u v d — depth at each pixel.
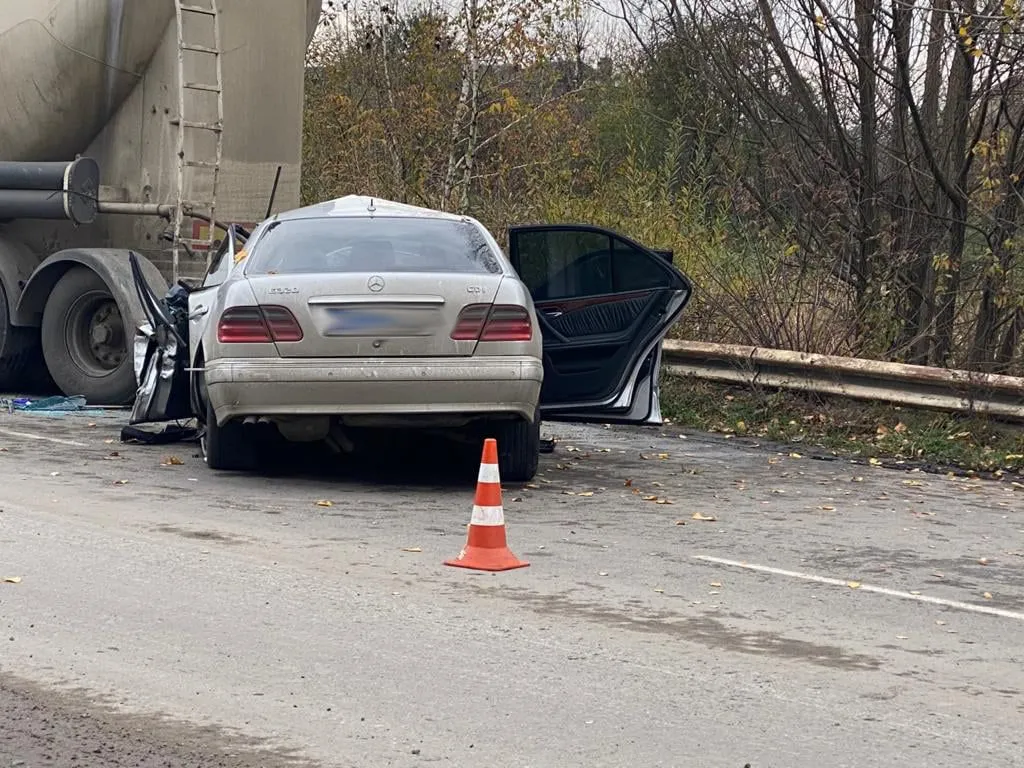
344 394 8.99
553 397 10.90
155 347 11.45
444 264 9.51
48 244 14.55
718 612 6.64
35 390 15.21
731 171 16.20
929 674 5.76
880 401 13.21
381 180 21.73
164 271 14.09
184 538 7.85
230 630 6.07
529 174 19.70
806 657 5.93
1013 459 11.96
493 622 6.32
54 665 5.52
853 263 15.02
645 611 6.61
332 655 5.75
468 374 9.05
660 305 10.70
